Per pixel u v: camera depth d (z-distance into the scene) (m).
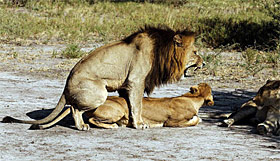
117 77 11.52
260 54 26.44
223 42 30.16
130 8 48.19
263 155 9.26
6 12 41.56
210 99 12.28
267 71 21.81
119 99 11.69
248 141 10.41
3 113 13.19
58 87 18.03
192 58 11.91
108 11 46.91
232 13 42.91
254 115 12.09
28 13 42.81
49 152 9.39
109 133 11.07
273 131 11.09
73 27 37.03
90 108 11.29
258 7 45.94
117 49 11.55
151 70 11.65
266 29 30.23
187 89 17.72
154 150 9.57
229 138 10.68
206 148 9.76
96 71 11.31
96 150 9.55
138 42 11.56
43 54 27.12
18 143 10.07
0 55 26.05
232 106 14.76
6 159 8.88
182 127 11.84
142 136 10.79
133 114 11.54
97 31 36.19
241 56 26.45
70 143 10.11
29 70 21.95
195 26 34.75
